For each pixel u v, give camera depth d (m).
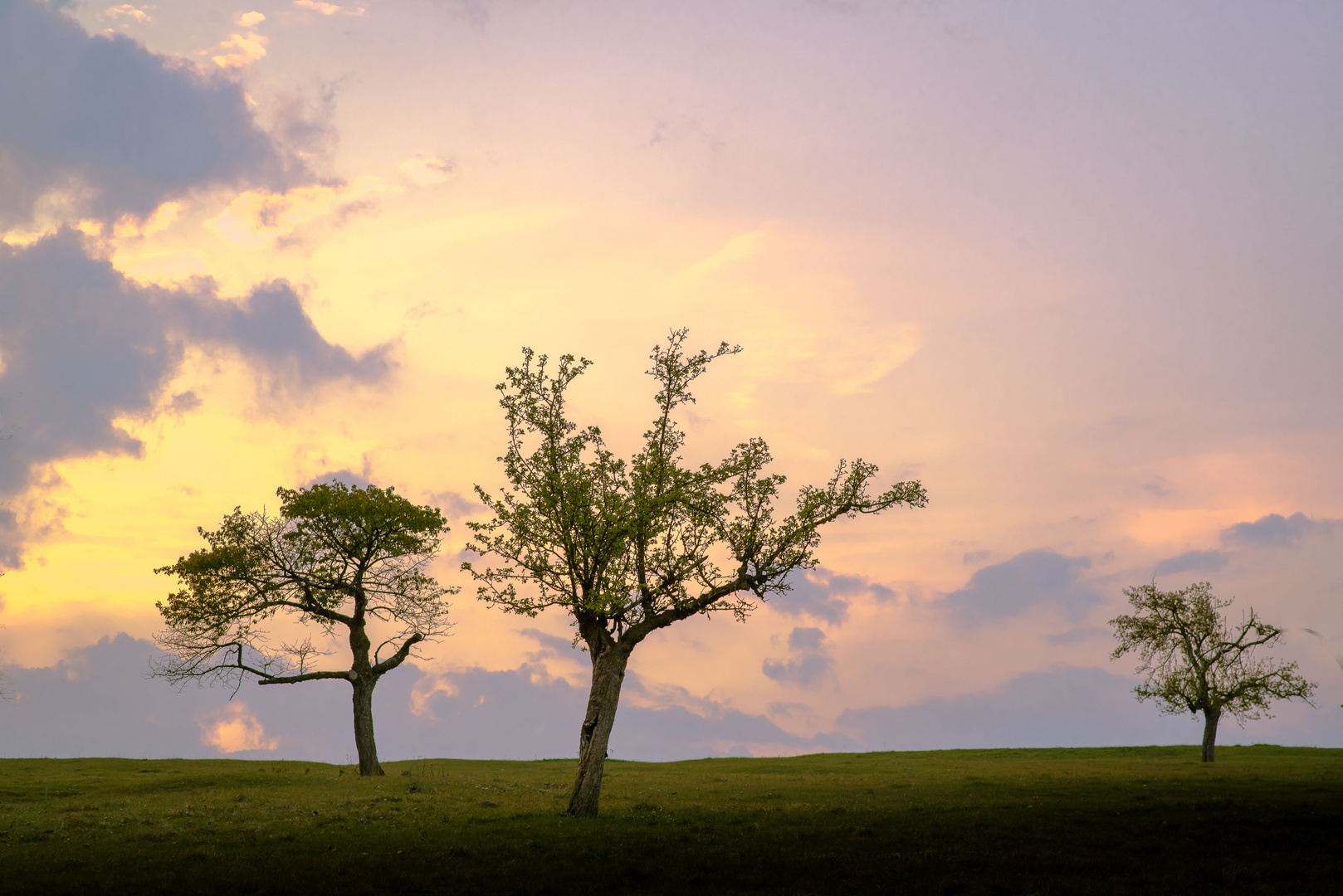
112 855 23.52
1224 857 21.38
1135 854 22.09
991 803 33.12
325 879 20.14
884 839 24.70
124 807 34.53
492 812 31.77
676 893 18.50
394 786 42.00
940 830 26.23
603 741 31.41
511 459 33.66
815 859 21.69
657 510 32.53
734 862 21.47
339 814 31.33
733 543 33.44
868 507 33.41
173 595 47.78
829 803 34.69
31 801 37.31
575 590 33.22
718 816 30.28
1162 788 37.78
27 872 21.25
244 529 48.84
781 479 33.38
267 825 28.88
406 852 23.34
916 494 33.09
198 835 26.97
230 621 48.69
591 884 19.27
